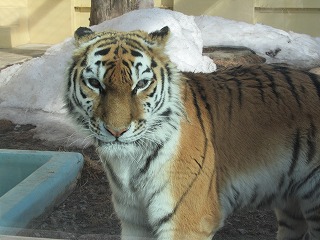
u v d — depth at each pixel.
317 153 3.73
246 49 10.02
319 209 3.81
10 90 7.74
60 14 13.95
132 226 3.71
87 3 13.98
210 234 3.59
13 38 13.55
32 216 4.05
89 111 3.29
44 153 4.95
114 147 3.31
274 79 3.86
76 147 6.26
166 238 3.49
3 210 3.85
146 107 3.27
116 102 3.17
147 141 3.35
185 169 3.42
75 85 3.35
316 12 13.27
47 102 7.34
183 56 7.80
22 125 7.08
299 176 3.79
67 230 4.39
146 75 3.26
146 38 3.42
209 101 3.66
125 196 3.61
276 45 10.45
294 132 3.73
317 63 9.87
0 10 13.83
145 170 3.43
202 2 13.38
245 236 4.61
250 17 13.30
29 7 14.09
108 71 3.20
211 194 3.54
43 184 4.33
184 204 3.45
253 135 3.71
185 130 3.42
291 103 3.77
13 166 4.89
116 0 9.26
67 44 8.09
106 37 3.38
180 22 8.73
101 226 4.60
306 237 4.20
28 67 7.91
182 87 3.51
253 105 3.75
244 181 3.74
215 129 3.63
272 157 3.74
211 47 10.03
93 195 5.18
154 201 3.47
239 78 3.86
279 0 13.28
